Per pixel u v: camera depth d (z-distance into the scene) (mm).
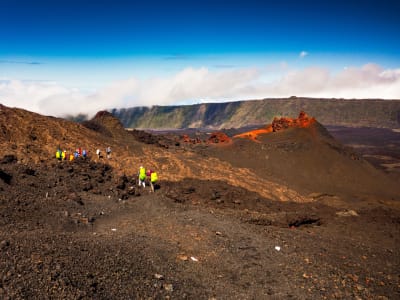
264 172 46094
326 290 11641
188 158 42344
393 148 143875
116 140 42812
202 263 12664
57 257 9617
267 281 11820
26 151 28219
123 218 18406
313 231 21594
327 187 45719
